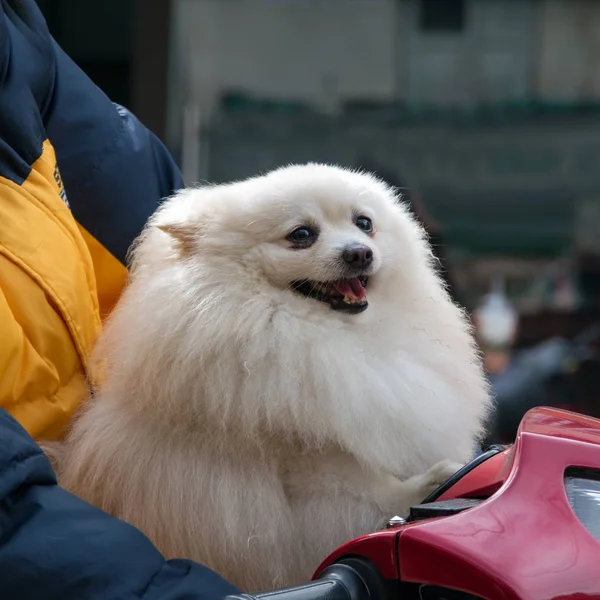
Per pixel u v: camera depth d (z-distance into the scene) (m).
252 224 2.93
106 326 2.77
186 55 9.34
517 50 10.95
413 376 2.70
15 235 2.50
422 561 1.57
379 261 3.06
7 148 2.63
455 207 10.86
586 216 10.78
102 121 3.17
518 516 1.60
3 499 1.85
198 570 1.84
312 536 2.40
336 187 3.12
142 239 3.06
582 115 10.77
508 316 9.00
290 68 10.23
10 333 2.31
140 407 2.52
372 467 2.46
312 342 2.62
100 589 1.76
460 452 2.71
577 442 1.73
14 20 2.98
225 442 2.45
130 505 2.43
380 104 10.59
